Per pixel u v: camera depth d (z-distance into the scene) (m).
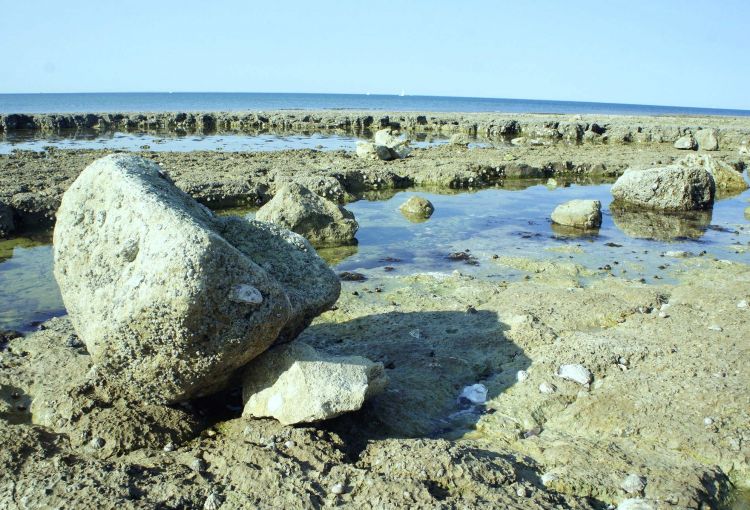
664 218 14.89
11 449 4.49
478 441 4.91
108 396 5.14
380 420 5.11
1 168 17.69
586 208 13.75
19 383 5.68
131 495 3.93
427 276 9.47
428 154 24.73
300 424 4.70
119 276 4.54
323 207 12.02
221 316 4.41
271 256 5.74
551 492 4.13
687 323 6.99
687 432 4.85
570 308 7.61
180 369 4.59
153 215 4.50
